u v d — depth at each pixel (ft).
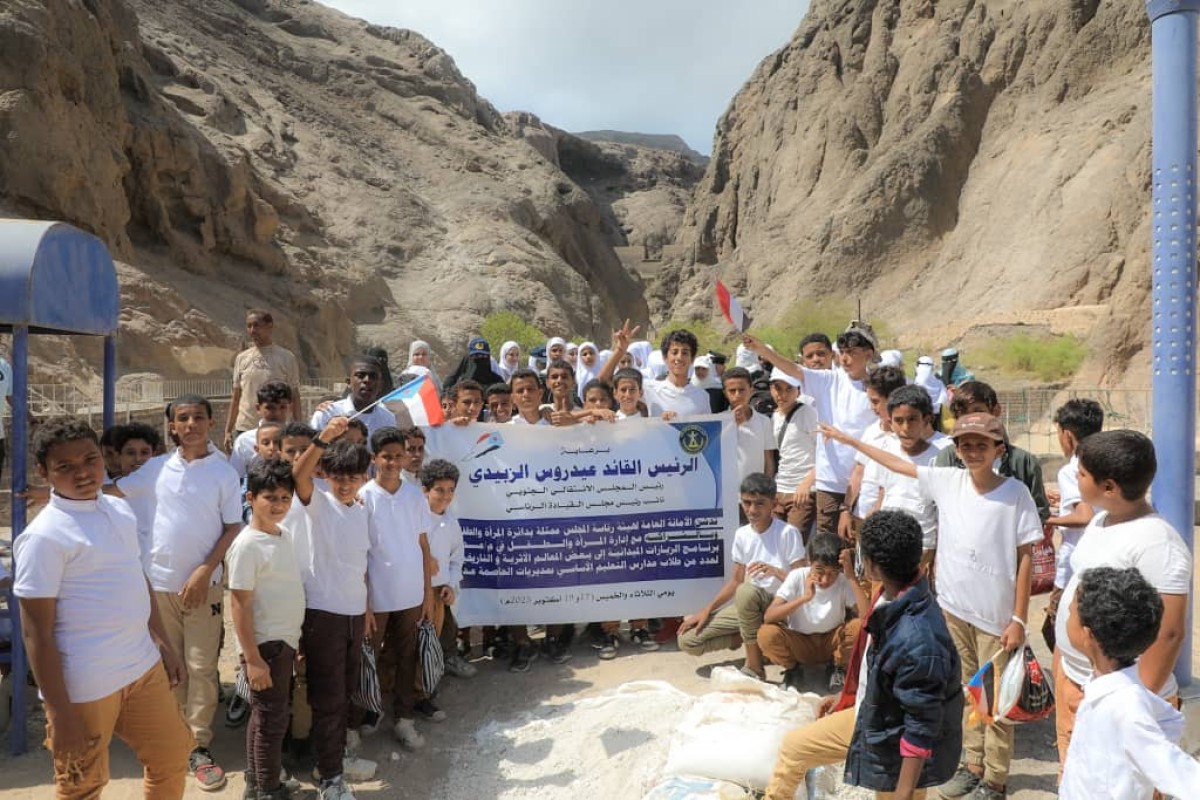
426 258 234.58
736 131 365.40
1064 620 12.97
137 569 13.28
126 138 129.90
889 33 308.19
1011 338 147.02
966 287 229.45
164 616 17.58
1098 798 9.71
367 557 18.52
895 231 262.06
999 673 14.85
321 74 297.12
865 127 297.12
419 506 19.16
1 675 20.76
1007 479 15.46
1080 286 192.03
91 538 12.62
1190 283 16.35
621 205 491.31
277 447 19.36
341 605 16.61
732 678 19.34
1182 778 9.05
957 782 15.65
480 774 17.15
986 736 15.16
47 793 16.55
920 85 283.59
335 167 245.24
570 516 22.88
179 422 17.78
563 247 301.02
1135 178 194.80
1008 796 15.64
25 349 18.06
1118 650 9.82
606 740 17.53
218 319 130.31
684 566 23.06
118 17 146.82
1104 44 249.34
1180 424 16.44
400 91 319.47
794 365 23.72
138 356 103.86
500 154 318.04
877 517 12.05
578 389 38.78
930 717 11.29
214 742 18.98
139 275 111.75
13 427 18.03
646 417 24.04
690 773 15.43
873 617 12.05
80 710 12.50
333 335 164.14
